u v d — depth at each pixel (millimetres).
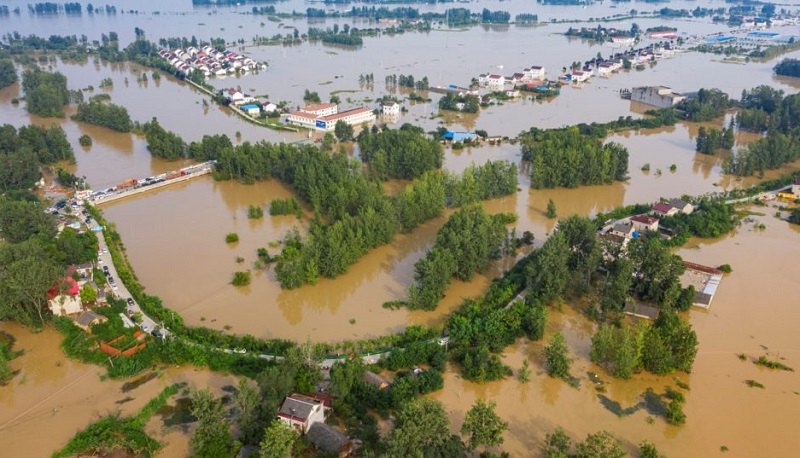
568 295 135750
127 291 134250
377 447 90500
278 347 113938
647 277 131750
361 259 154000
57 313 124062
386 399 99375
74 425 97375
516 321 120562
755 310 129250
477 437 88875
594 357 111938
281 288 140000
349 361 103875
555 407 101812
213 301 133750
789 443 94125
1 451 92312
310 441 89875
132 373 109125
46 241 145250
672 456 91188
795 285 139250
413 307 130625
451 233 140625
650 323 121000
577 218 143000
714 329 122812
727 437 95250
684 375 109938
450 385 107000
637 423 98250
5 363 107438
